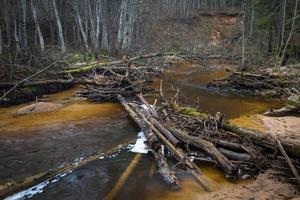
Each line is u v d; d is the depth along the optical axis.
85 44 28.73
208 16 47.44
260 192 6.36
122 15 29.81
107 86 15.15
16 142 9.43
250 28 33.94
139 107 12.20
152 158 8.32
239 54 30.72
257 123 10.97
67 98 15.04
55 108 13.12
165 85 18.73
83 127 10.82
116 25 32.44
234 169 6.96
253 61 24.89
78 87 17.66
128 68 16.86
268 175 7.02
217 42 41.72
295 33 26.77
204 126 8.93
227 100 15.08
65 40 31.84
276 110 12.69
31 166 7.90
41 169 7.73
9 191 6.70
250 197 6.18
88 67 18.42
